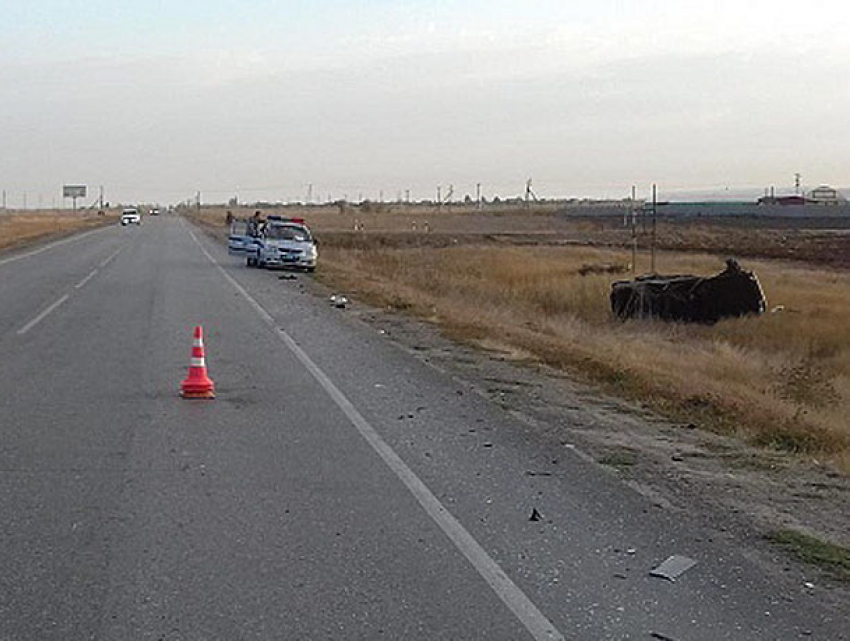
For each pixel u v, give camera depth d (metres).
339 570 6.97
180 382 14.73
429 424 12.20
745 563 7.38
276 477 9.48
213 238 76.44
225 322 22.81
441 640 5.80
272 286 33.88
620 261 53.94
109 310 24.89
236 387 14.47
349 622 6.04
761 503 9.16
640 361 20.50
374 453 10.58
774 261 64.06
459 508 8.61
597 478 9.81
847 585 7.00
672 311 32.34
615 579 6.95
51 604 6.24
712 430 12.83
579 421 12.83
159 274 38.06
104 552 7.24
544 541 7.75
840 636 6.06
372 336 21.25
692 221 126.00
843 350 27.27
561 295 36.53
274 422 12.08
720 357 24.14
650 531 8.09
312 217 145.38
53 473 9.47
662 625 6.13
